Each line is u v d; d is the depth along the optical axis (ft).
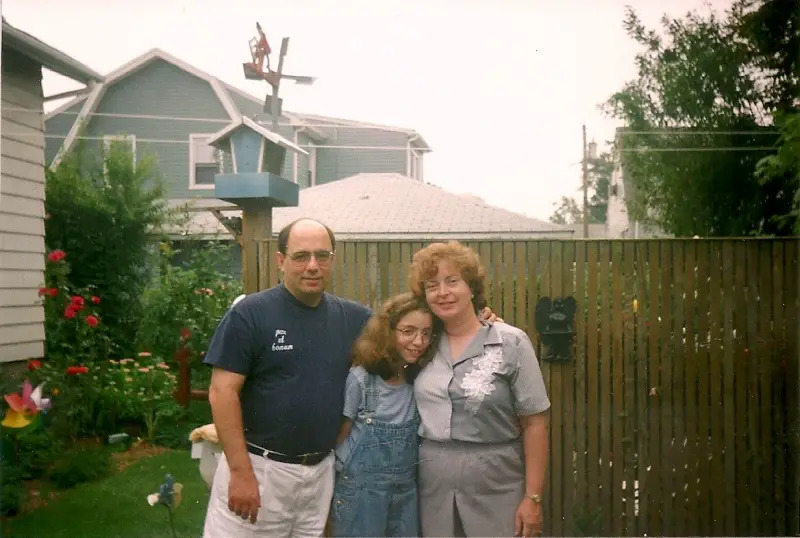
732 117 12.94
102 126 30.55
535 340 10.47
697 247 10.38
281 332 6.82
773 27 12.21
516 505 6.89
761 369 10.36
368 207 19.54
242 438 6.77
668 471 10.39
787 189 12.28
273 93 14.32
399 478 6.88
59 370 13.82
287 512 6.93
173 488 7.79
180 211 19.61
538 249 10.50
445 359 6.97
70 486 11.23
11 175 15.17
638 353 10.43
